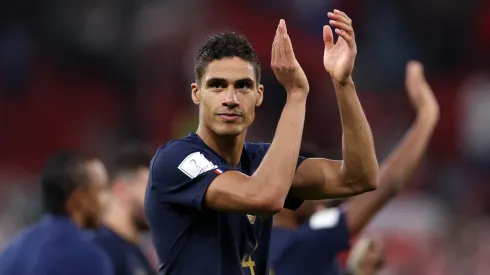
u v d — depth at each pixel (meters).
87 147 53.12
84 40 56.06
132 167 19.16
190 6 54.53
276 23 54.53
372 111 52.09
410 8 55.84
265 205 10.75
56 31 56.41
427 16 55.81
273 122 44.88
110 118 54.00
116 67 54.94
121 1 55.84
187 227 11.39
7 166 52.66
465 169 50.31
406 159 16.14
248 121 11.31
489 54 56.00
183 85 52.28
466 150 52.19
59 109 54.69
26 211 40.53
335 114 49.22
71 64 55.81
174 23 54.00
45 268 14.56
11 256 14.93
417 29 55.84
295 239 16.33
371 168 12.20
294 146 11.02
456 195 47.31
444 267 36.53
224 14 54.19
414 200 44.22
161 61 53.25
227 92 11.16
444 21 55.97
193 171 11.18
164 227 11.48
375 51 54.69
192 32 53.38
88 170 15.84
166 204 11.41
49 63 55.84
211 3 54.62
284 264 16.23
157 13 54.81
